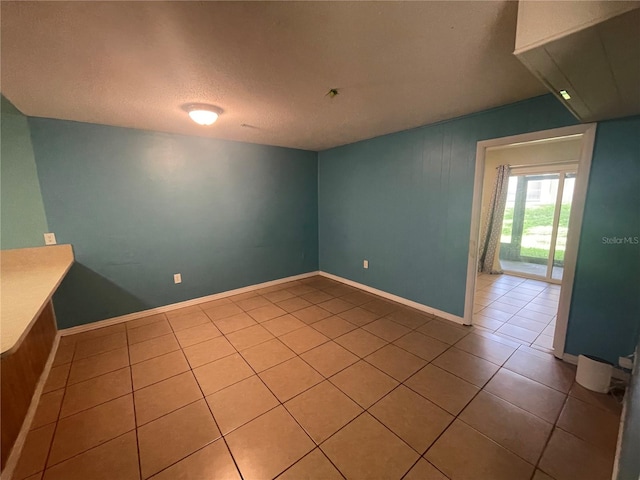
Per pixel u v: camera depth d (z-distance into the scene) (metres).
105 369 2.20
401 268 3.47
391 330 2.80
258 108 2.29
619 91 1.35
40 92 1.89
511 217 5.39
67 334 2.75
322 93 2.00
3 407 1.44
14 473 1.37
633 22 0.80
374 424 1.65
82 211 2.72
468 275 2.82
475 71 1.69
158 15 1.11
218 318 3.12
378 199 3.62
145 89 1.87
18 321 1.28
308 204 4.54
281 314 3.21
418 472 1.36
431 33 1.27
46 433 1.60
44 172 2.52
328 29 1.24
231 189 3.68
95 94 1.94
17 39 1.25
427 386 1.97
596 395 1.86
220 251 3.68
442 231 2.98
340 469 1.38
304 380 2.05
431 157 2.97
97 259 2.84
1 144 2.34
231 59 1.49
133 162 2.95
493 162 4.94
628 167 1.84
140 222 3.05
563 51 0.98
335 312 3.26
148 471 1.38
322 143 3.86
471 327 2.87
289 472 1.37
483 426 1.62
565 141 4.15
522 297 3.81
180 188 3.28
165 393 1.92
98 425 1.65
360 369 2.17
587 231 2.04
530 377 2.06
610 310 2.00
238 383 2.02
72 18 1.11
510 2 1.06
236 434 1.59
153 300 3.22
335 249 4.45
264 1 1.04
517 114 2.29
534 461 1.41
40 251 2.56
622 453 1.26
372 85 1.87
